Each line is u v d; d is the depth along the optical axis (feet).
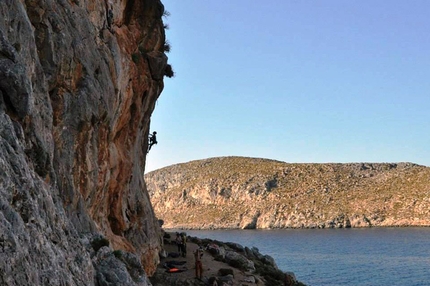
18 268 33.47
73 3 69.21
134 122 98.53
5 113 40.93
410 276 273.33
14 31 46.55
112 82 76.48
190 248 143.74
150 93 106.73
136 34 100.68
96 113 66.44
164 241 147.33
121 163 88.99
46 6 58.75
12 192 36.78
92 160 67.15
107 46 77.15
